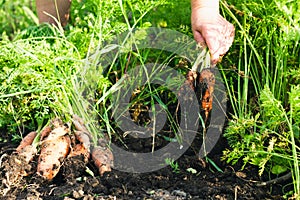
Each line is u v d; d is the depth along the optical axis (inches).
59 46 71.6
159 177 64.8
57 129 65.7
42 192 62.7
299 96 61.8
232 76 74.2
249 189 63.0
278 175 65.2
